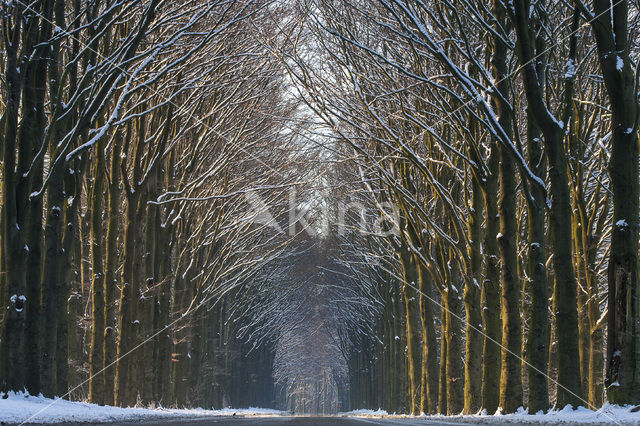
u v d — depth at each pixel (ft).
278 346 449.06
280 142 176.96
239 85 131.44
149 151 121.60
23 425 44.19
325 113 109.29
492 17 77.36
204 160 143.74
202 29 114.11
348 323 342.64
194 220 168.76
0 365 64.85
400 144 102.47
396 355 212.43
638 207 58.13
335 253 266.98
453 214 105.81
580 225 104.47
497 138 73.15
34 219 71.15
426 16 101.81
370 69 115.34
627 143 56.59
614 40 57.31
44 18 72.08
